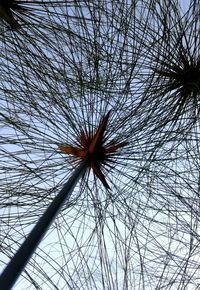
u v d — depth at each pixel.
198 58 0.37
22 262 0.21
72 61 0.37
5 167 0.36
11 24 0.36
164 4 0.36
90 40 0.36
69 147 0.37
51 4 0.36
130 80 0.37
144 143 0.37
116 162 0.37
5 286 0.19
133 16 0.36
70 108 0.37
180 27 0.37
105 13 0.36
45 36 0.37
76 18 0.36
